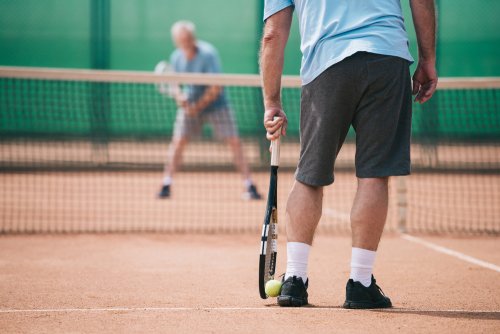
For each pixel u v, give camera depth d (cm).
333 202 1430
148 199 1419
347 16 550
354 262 563
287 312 552
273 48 566
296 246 572
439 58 2206
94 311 563
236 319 531
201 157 2064
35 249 888
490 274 742
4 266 774
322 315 540
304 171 563
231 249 908
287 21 567
